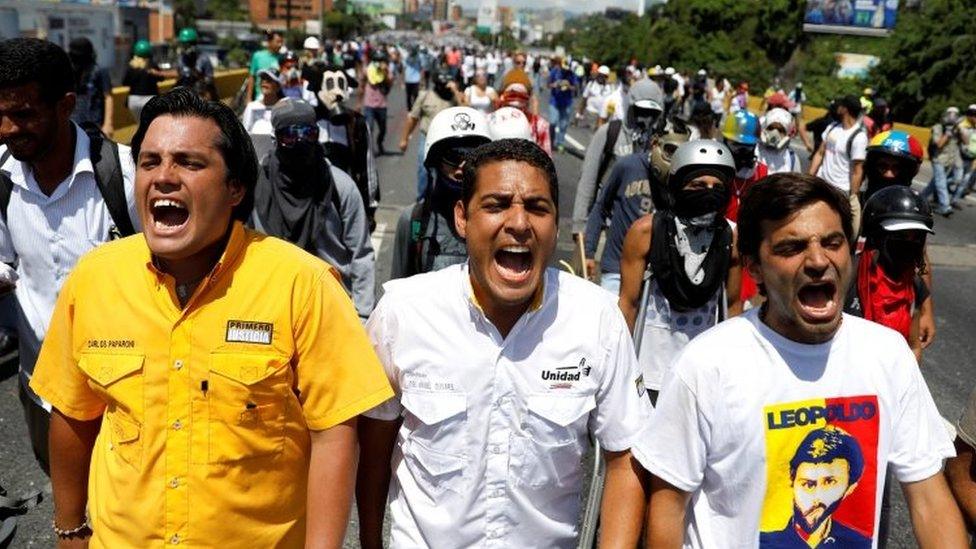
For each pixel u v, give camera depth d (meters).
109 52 18.28
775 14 51.75
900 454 2.05
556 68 26.97
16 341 3.04
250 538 1.98
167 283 1.94
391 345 2.19
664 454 2.06
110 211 2.94
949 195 15.88
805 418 1.99
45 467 3.17
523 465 2.15
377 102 16.20
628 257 3.71
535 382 2.14
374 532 2.38
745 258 2.10
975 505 2.37
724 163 3.56
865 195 4.48
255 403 1.93
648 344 3.75
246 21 90.69
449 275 2.20
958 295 9.13
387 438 2.28
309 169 4.03
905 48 32.50
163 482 1.93
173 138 1.87
